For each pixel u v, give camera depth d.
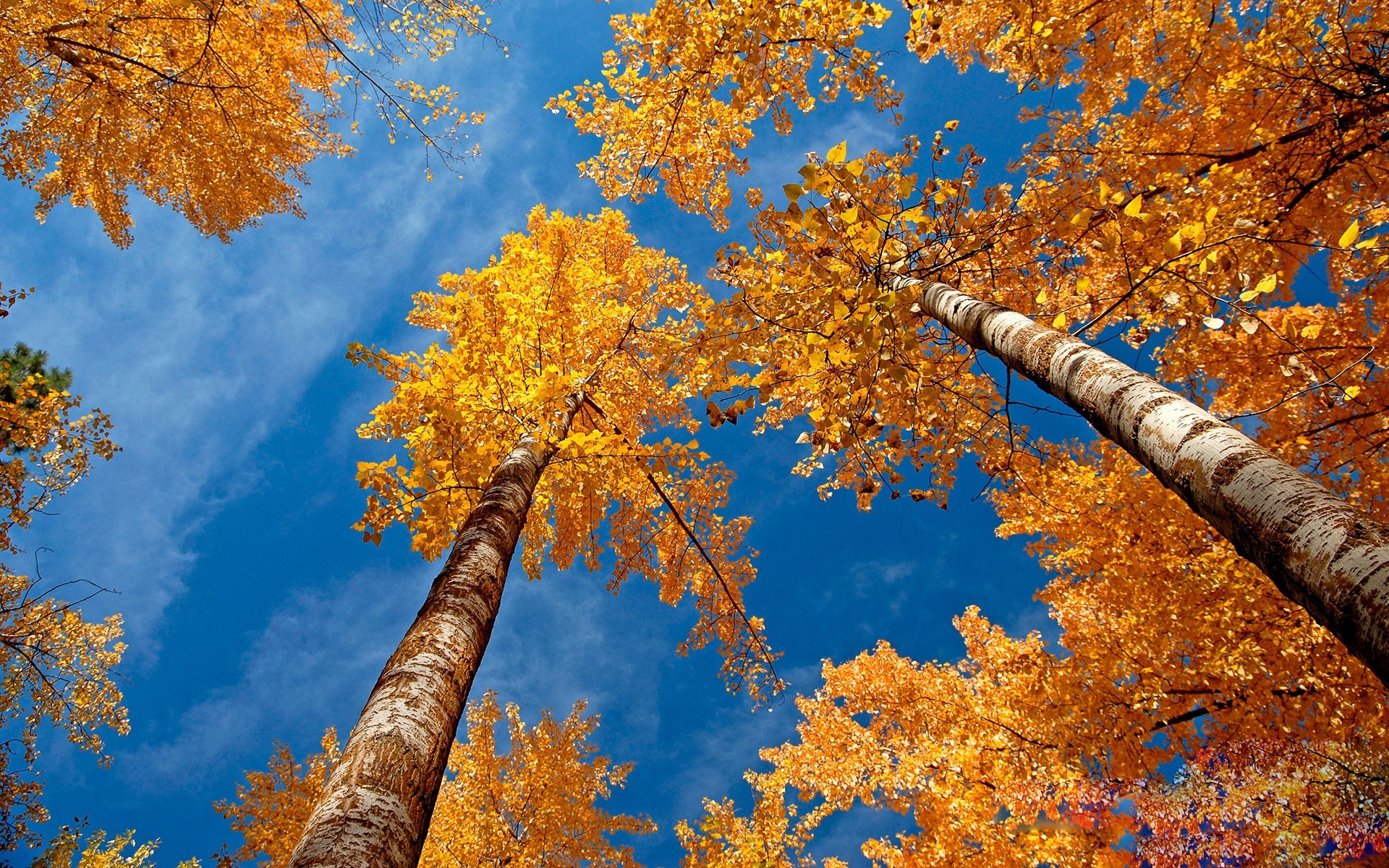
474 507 3.46
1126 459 4.79
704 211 4.59
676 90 3.83
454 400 3.16
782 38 3.47
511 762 7.78
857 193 2.38
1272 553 1.53
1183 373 4.19
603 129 4.13
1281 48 3.78
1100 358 2.38
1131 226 2.56
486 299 3.96
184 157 6.26
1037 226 3.74
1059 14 4.12
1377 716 4.11
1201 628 4.42
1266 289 2.29
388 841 1.54
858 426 3.21
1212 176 3.44
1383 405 3.97
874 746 7.35
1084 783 5.55
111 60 5.20
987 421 3.88
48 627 6.22
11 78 4.75
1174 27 4.17
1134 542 4.78
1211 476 1.73
